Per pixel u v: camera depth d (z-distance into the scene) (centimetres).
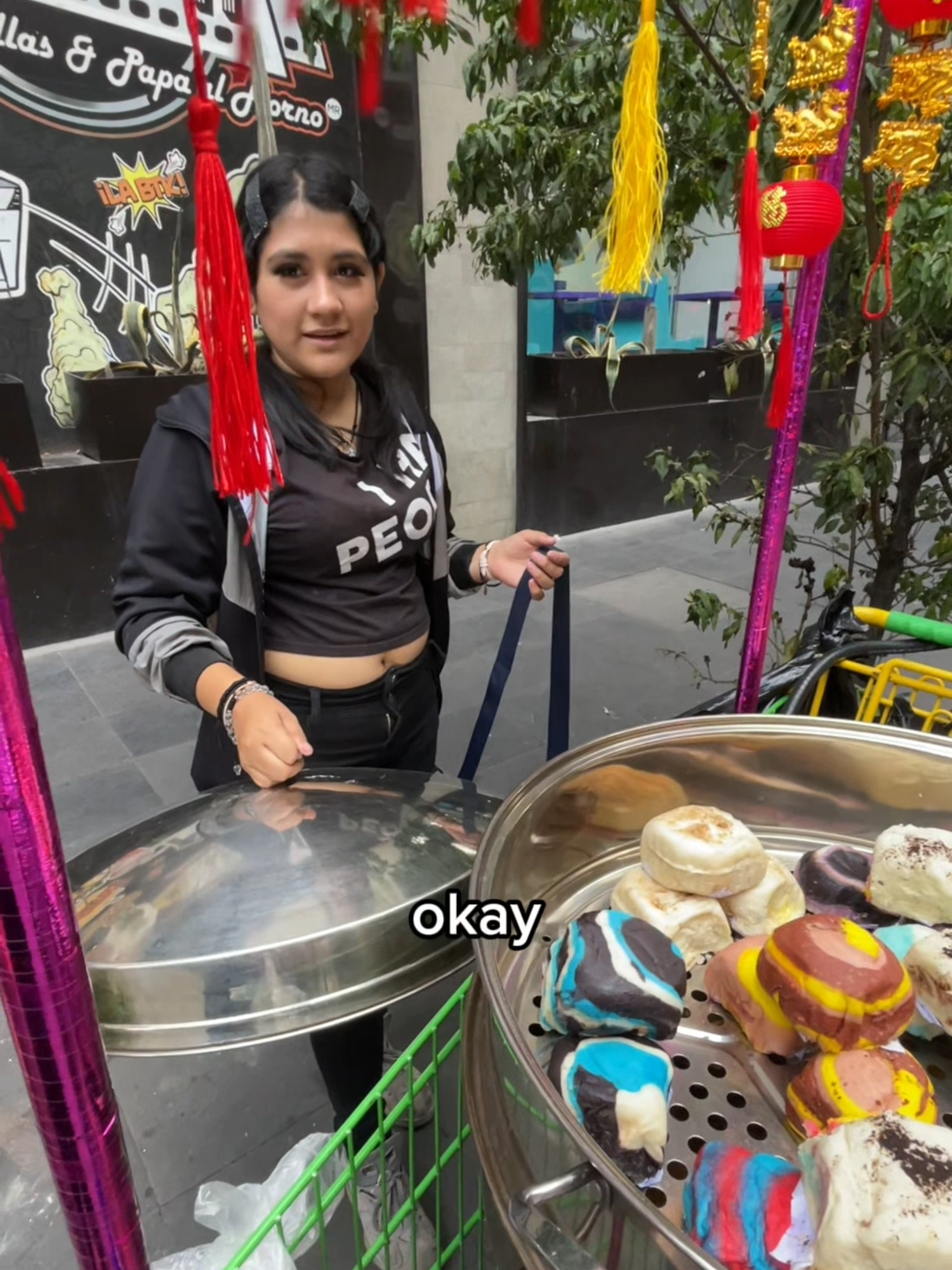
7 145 238
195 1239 100
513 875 60
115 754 202
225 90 256
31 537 251
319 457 81
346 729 91
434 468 94
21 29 230
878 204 104
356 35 95
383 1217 71
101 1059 35
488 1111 49
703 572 325
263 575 82
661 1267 35
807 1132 47
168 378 263
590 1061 47
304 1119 115
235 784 67
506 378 338
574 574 326
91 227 258
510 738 207
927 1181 37
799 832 73
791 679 106
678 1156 48
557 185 124
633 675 241
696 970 59
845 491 130
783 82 90
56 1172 37
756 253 55
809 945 49
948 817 68
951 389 120
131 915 51
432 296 308
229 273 41
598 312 373
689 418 393
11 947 31
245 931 49
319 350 75
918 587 146
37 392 265
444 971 53
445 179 298
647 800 71
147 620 75
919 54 58
